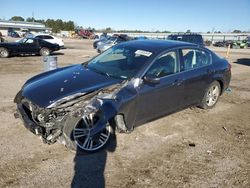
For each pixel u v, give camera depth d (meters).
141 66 4.74
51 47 19.94
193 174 3.84
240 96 8.20
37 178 3.57
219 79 6.41
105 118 4.07
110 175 3.72
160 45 5.38
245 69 14.61
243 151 4.60
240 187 3.61
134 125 4.72
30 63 14.73
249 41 51.56
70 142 3.98
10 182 3.46
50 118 3.87
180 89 5.34
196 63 5.84
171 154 4.36
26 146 4.35
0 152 4.13
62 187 3.43
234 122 5.93
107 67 5.04
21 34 67.75
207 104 6.45
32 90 4.33
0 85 8.52
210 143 4.84
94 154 4.22
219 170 3.98
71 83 4.38
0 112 5.84
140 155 4.27
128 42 5.86
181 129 5.36
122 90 4.37
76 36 72.88
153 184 3.57
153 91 4.76
